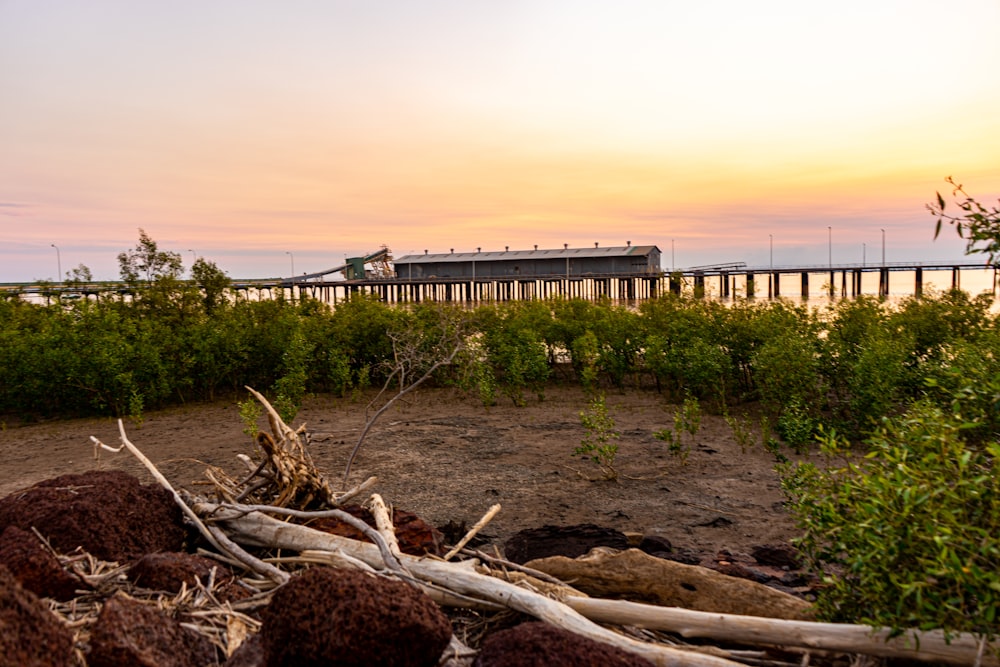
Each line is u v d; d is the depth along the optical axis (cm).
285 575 346
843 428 889
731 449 891
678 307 1525
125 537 366
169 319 1545
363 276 8925
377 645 241
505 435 982
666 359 1237
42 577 304
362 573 265
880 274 7031
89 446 949
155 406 1250
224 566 375
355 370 1453
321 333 1398
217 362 1320
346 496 449
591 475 782
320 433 1004
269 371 1402
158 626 261
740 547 562
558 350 1609
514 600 309
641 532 603
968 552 273
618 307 1694
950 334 1155
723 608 353
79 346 1185
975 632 268
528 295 7450
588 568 383
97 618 268
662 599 368
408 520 403
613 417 1098
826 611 324
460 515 656
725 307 1414
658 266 8306
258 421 1084
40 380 1116
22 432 1064
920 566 285
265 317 1622
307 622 246
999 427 382
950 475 302
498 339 1483
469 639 315
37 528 348
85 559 341
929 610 279
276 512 408
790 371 1013
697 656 279
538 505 683
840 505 344
